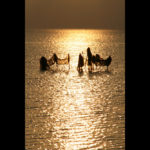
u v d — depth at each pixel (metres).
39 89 54.41
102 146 25.03
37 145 25.33
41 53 131.50
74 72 77.56
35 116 34.78
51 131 28.88
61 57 119.88
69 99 46.12
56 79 66.19
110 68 83.75
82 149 24.38
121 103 42.81
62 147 25.02
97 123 32.16
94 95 49.44
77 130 29.52
